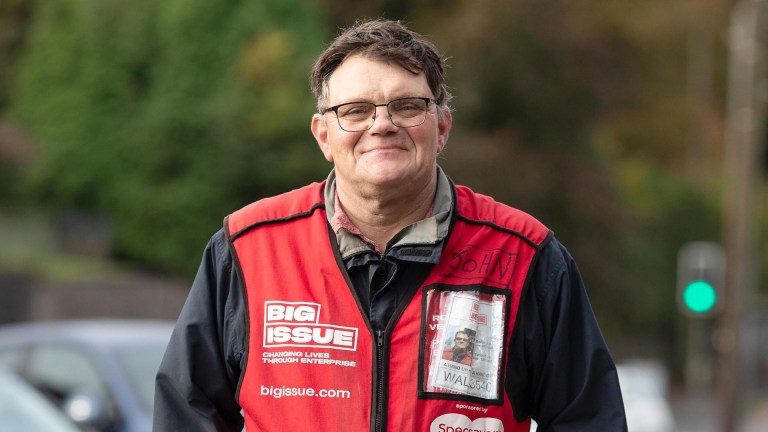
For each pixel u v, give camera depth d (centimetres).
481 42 3111
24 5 3025
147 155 2730
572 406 365
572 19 3416
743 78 2069
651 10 4666
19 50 2997
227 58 2734
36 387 911
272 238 372
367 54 358
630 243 3869
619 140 4834
